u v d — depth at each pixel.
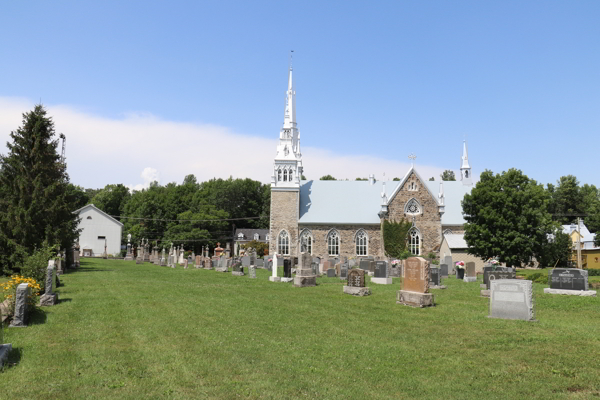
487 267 27.81
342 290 25.92
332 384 9.50
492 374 10.10
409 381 9.70
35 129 39.00
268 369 10.46
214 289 26.05
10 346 11.84
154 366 10.63
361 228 64.88
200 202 113.12
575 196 93.62
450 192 70.19
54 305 19.31
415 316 17.23
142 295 22.88
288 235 64.75
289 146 66.94
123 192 130.88
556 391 9.10
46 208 37.12
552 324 15.45
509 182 43.06
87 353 11.69
